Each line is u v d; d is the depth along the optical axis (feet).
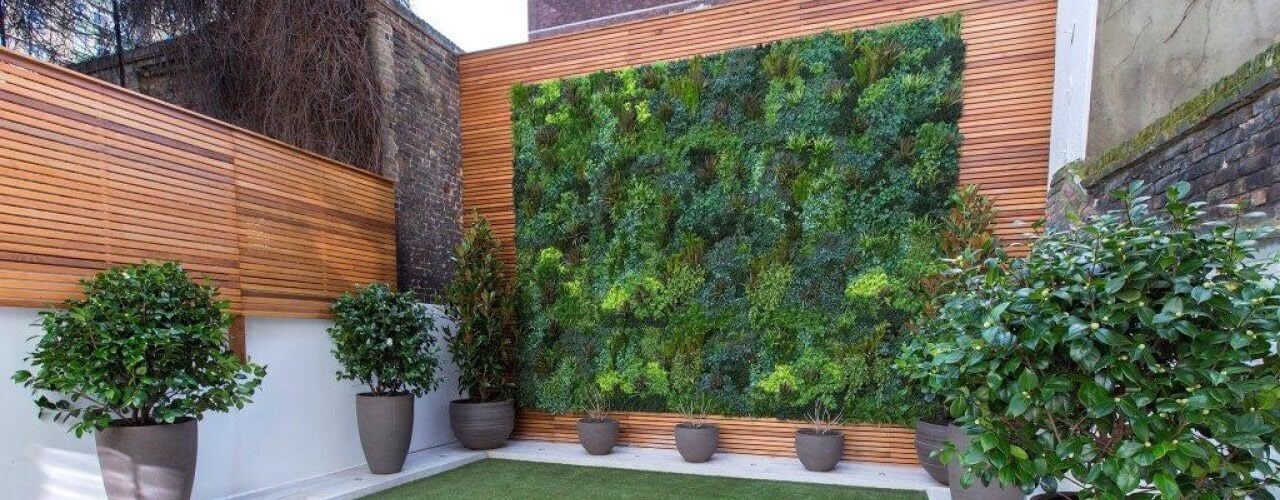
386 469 16.66
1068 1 15.76
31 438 10.85
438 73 22.33
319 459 16.58
